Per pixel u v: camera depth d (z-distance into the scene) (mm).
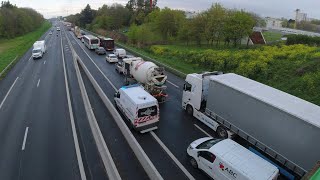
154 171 12086
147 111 17594
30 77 32875
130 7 127688
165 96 24094
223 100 16391
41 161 14250
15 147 15688
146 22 91188
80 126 18578
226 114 16312
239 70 30906
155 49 55500
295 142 12070
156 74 24516
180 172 13812
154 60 42625
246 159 12258
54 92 26516
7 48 64250
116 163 14109
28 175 13062
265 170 11555
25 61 44219
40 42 53375
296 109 12484
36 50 47500
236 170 11562
